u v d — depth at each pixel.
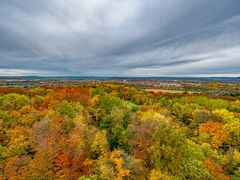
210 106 93.19
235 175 49.69
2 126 49.53
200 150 49.34
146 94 118.00
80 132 49.31
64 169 38.72
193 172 41.41
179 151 44.72
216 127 62.91
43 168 37.78
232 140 60.84
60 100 75.88
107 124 62.75
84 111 68.31
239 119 73.25
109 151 48.78
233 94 154.12
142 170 42.31
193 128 69.44
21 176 36.69
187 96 125.50
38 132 47.41
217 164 48.19
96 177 38.31
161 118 56.72
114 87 134.12
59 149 42.25
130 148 49.56
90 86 134.62
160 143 46.38
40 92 92.94
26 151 44.38
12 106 62.06
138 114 70.44
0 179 36.97
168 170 42.91
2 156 41.59
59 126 50.06
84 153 44.31
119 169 39.78
